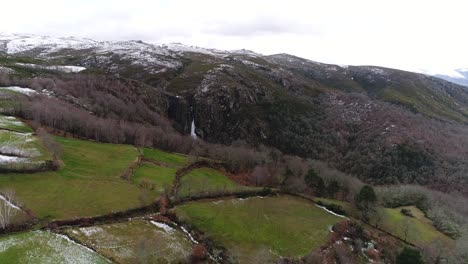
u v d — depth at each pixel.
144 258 65.69
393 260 91.50
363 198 110.19
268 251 80.12
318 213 105.81
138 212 82.19
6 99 134.50
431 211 126.50
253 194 111.00
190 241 77.19
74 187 84.81
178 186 104.81
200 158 141.25
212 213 91.31
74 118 134.25
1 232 62.97
